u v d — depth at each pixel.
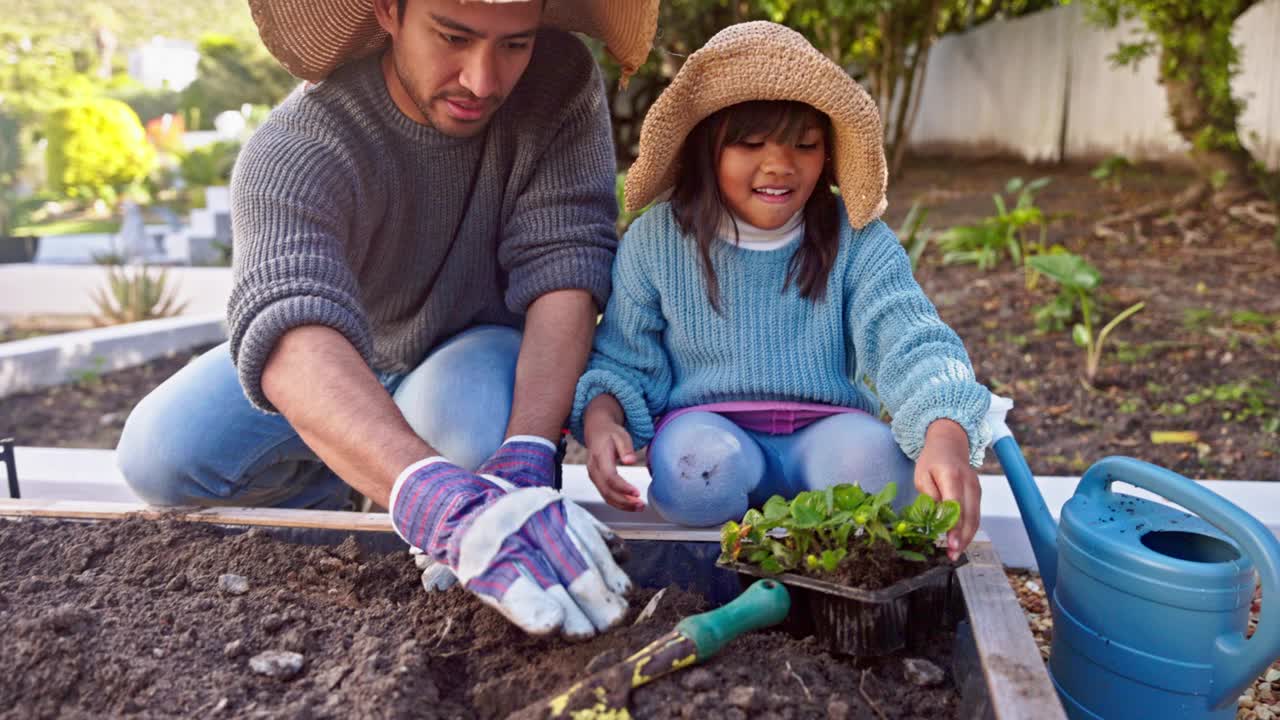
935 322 1.69
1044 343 4.59
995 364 4.34
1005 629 1.34
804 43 1.70
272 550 1.69
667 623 1.42
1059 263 4.14
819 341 1.83
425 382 1.97
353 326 1.59
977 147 13.03
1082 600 1.50
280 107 1.84
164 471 2.01
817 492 1.44
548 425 1.74
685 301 1.86
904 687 1.37
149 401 2.07
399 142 1.87
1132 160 9.73
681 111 1.74
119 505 1.86
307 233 1.65
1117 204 8.02
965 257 6.03
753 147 1.74
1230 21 6.86
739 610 1.30
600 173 2.02
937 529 1.38
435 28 1.59
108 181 12.52
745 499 1.75
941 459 1.45
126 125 12.77
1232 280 5.59
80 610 1.45
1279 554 1.32
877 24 10.35
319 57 1.80
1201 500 1.40
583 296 1.90
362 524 1.75
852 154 1.74
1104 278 5.74
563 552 1.35
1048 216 7.59
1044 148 11.33
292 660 1.38
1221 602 1.38
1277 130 7.32
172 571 1.64
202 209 9.86
